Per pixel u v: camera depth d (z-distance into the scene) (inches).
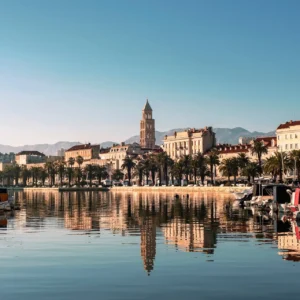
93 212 3331.7
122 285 1106.1
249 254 1445.6
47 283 1125.7
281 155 6358.3
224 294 1034.7
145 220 2610.7
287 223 2411.4
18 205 4426.7
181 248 1562.5
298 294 1031.6
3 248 1576.0
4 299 1007.0
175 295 1029.8
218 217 2824.8
